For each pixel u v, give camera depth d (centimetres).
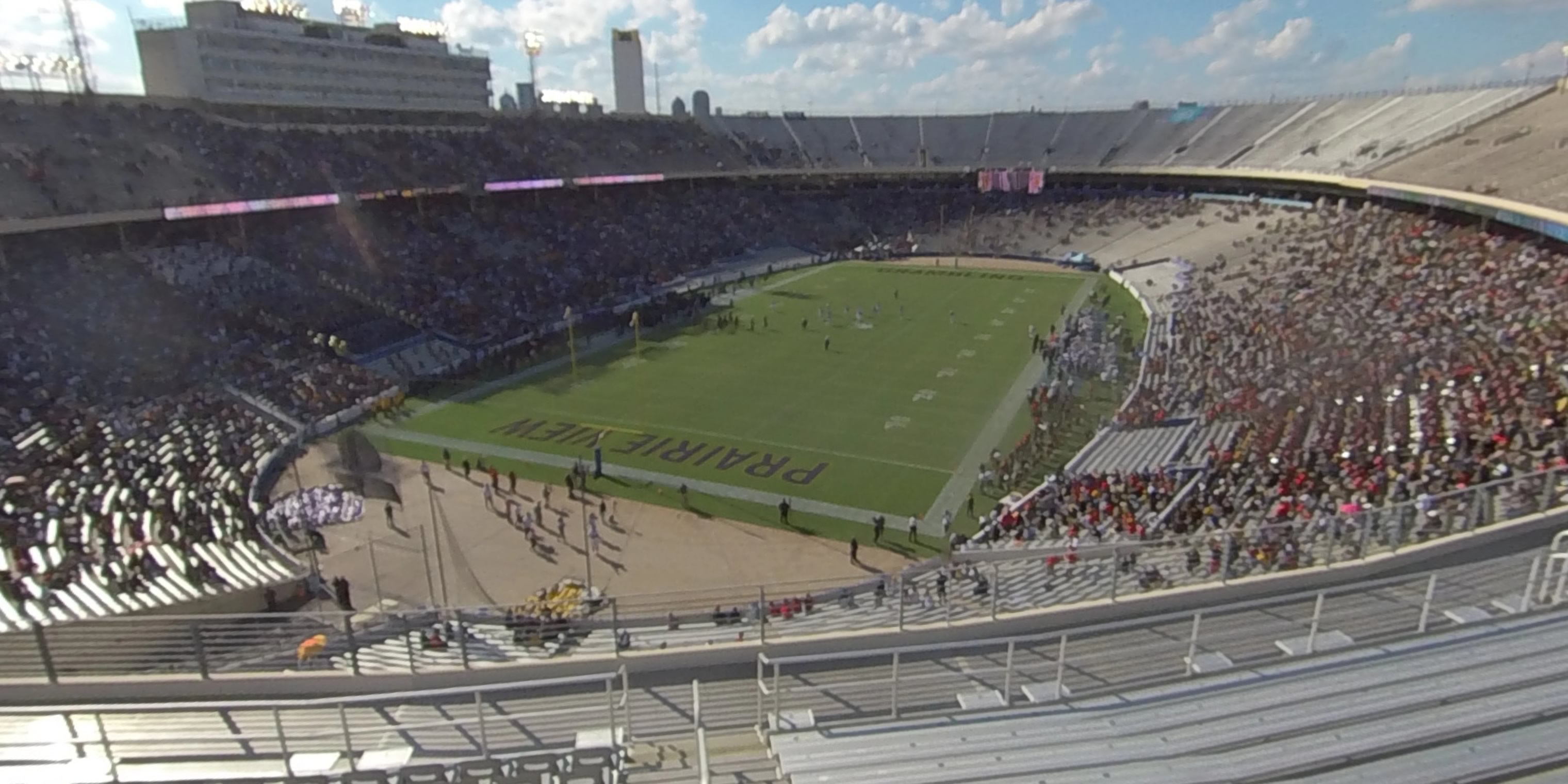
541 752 951
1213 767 802
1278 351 4269
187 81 8725
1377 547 1460
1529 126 6241
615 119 9862
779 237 9300
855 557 2850
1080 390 4481
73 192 4919
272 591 2361
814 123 12112
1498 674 907
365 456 3631
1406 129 7606
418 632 1686
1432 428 2756
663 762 969
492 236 7069
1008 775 838
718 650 1224
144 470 3184
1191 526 2420
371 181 6625
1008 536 2764
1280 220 7588
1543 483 1529
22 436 3334
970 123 11869
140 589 2219
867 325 6103
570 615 2042
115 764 937
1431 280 4719
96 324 4306
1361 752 796
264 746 1028
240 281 5172
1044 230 9200
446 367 5050
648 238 8225
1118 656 1145
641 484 3494
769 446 3872
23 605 2061
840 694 1138
